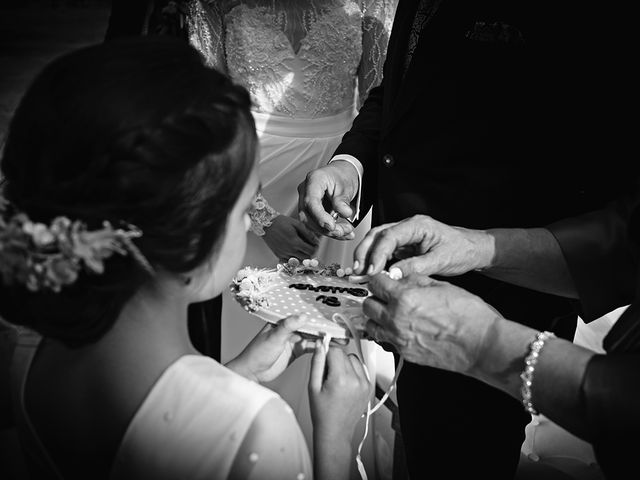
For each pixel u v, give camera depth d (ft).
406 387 3.56
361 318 2.71
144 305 1.87
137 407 1.83
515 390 2.20
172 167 1.63
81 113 1.61
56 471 1.97
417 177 3.37
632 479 1.93
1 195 1.86
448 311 2.31
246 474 1.77
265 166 4.77
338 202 3.38
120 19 4.27
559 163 3.10
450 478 3.56
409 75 3.26
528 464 4.59
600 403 1.96
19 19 17.83
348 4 4.63
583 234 2.87
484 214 3.24
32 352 2.11
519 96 3.02
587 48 2.86
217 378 1.86
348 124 5.07
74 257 1.61
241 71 4.58
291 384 4.81
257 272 3.11
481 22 3.03
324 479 2.41
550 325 3.41
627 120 2.90
